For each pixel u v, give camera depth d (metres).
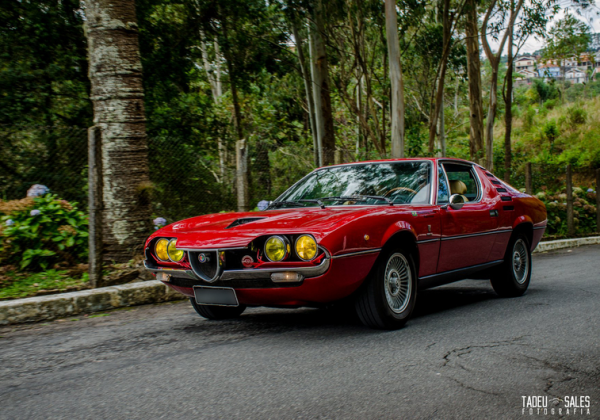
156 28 12.75
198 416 2.47
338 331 4.14
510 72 17.05
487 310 5.04
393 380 2.95
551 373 3.07
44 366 3.39
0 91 10.73
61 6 11.32
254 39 14.52
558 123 35.44
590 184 25.27
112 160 6.72
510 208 5.70
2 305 4.76
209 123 13.65
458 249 4.82
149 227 6.83
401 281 4.27
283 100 21.83
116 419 2.46
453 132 37.06
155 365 3.33
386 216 4.01
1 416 2.54
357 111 16.45
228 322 4.62
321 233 3.54
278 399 2.68
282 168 8.56
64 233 6.50
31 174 6.70
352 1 15.37
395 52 12.66
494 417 2.44
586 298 5.59
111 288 5.66
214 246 3.69
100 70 6.77
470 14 18.22
